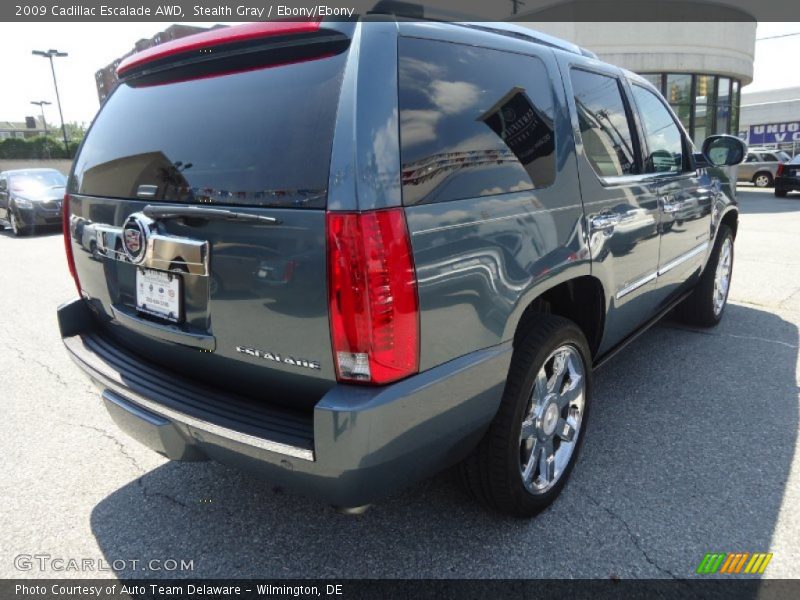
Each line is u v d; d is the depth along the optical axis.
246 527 2.49
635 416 3.31
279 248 1.75
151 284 2.19
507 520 2.46
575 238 2.45
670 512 2.47
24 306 6.23
